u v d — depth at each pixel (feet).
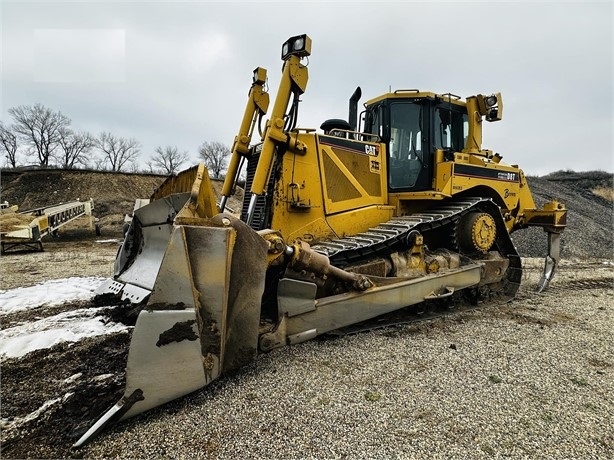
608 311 18.39
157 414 8.42
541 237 48.08
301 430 8.00
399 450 7.47
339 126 18.28
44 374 10.37
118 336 13.05
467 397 9.51
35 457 7.00
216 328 8.90
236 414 8.50
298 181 15.34
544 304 19.66
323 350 12.31
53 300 18.12
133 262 16.01
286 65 15.10
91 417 8.21
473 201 17.89
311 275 11.64
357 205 16.67
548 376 10.81
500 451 7.50
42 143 168.45
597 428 8.34
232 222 9.37
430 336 14.03
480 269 17.54
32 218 42.75
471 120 19.70
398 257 15.69
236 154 17.79
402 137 18.19
